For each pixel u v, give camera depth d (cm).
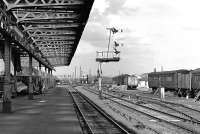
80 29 2969
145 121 2169
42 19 2470
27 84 5362
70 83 18438
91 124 2008
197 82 4575
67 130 1546
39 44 4297
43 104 3356
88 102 4047
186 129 1731
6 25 2178
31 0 2219
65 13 2475
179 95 5281
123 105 3491
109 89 8375
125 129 1788
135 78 8600
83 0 2050
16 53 4603
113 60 4319
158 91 5675
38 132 1484
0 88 4241
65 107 2970
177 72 5319
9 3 2128
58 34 3341
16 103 3512
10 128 1619
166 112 2745
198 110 2775
